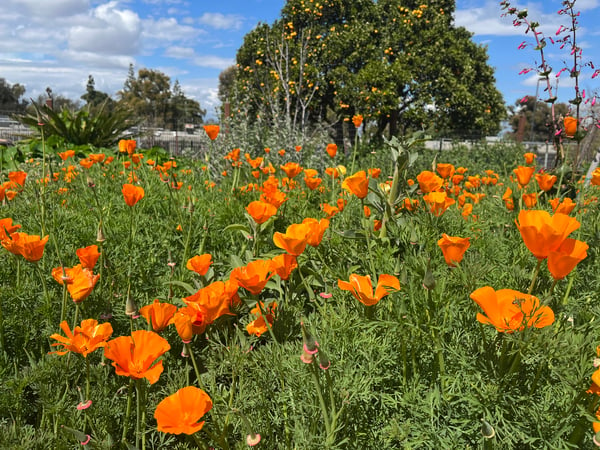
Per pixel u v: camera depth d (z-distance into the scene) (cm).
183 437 148
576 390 107
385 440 121
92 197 333
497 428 109
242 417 113
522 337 105
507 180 364
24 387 156
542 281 161
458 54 2039
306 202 311
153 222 289
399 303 129
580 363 109
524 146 1530
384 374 134
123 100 7319
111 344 111
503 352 116
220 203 327
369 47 2041
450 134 1914
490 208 266
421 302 128
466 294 134
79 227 263
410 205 226
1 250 191
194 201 310
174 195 351
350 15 2127
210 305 136
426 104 2012
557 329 115
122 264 222
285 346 145
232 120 1003
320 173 942
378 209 229
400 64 1988
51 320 178
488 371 115
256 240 229
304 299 187
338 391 126
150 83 7769
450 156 1525
